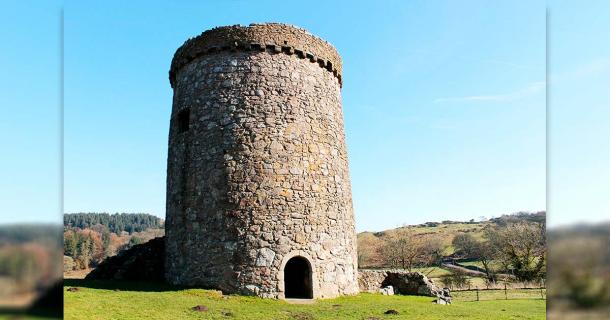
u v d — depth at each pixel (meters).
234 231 15.98
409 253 56.47
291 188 16.64
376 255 61.41
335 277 16.97
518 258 42.84
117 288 15.40
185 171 17.73
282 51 17.91
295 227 16.31
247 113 17.00
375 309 14.17
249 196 16.23
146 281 18.33
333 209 17.66
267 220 16.06
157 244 20.17
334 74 19.75
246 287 15.45
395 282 20.95
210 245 16.23
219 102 17.33
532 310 18.48
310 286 16.08
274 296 15.46
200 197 16.91
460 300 26.42
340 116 19.81
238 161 16.56
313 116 17.95
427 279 20.55
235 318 11.91
